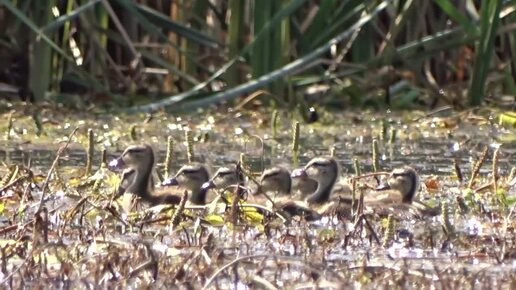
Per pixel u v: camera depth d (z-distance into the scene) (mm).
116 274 11055
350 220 13766
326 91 23188
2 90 22453
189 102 21562
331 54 23188
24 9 21859
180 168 16844
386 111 22500
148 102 22516
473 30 21781
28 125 20703
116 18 22219
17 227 12594
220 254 11492
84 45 23031
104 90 22531
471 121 21672
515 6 22266
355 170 16453
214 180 15242
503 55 23562
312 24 22203
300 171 15570
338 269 11211
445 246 12367
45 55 22062
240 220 13312
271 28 21156
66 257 11570
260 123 21094
